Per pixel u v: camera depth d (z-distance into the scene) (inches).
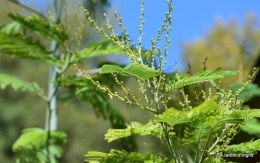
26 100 1277.1
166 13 117.3
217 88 123.1
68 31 253.6
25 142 287.6
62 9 322.3
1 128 1245.1
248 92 218.7
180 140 121.3
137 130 116.0
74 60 261.1
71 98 290.8
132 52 118.6
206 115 107.1
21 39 254.4
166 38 116.5
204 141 121.3
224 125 120.9
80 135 1238.3
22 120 1266.0
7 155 1240.8
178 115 106.7
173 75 234.8
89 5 300.4
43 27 255.6
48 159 280.7
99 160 115.6
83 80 256.7
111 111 305.9
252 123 208.2
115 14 120.3
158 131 117.6
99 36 313.6
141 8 119.4
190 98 180.5
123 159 114.7
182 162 117.6
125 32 120.1
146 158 114.7
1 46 255.4
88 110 1263.5
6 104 1256.2
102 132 1246.3
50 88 306.3
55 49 309.7
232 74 108.1
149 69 106.5
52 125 302.2
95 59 941.8
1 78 285.1
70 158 1223.5
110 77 292.8
